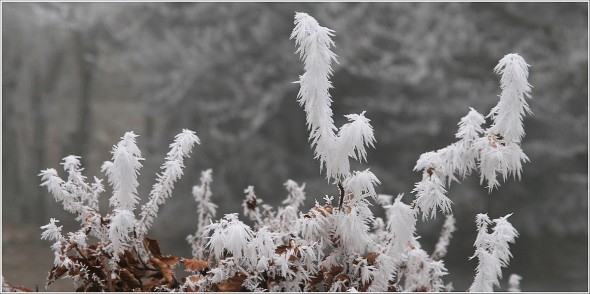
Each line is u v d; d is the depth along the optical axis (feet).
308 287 4.33
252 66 34.73
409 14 33.58
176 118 37.04
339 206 4.16
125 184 4.11
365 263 4.23
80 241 4.33
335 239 4.27
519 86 3.81
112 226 4.03
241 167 34.53
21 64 37.04
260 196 34.65
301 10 33.99
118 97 41.55
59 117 38.83
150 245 4.58
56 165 38.22
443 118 33.12
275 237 4.21
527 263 28.30
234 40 34.86
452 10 33.17
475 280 3.95
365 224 4.30
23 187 35.70
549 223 32.65
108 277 4.32
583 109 32.71
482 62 33.27
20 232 29.32
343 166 3.90
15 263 22.36
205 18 36.14
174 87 34.99
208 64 34.55
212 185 34.04
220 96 35.45
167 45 36.11
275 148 34.40
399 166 34.19
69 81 38.78
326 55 3.80
